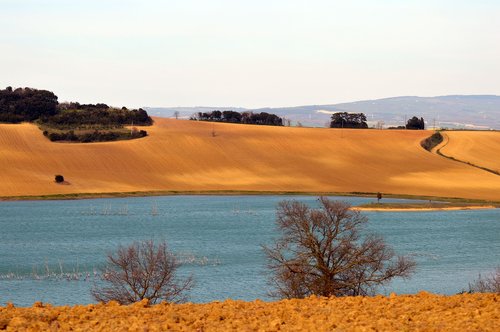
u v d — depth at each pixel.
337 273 62.53
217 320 29.52
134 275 61.94
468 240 153.12
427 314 30.25
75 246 142.88
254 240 151.00
